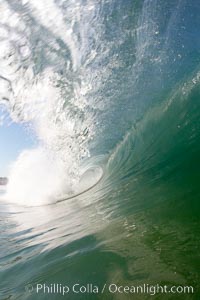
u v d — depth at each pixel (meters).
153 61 8.39
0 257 5.75
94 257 4.28
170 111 7.46
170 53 8.19
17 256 5.52
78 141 10.31
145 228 4.60
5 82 9.07
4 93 9.21
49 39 8.72
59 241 5.51
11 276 4.66
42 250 5.35
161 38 8.48
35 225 7.71
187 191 5.20
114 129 9.34
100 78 9.20
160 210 5.03
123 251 4.14
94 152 10.02
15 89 9.29
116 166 8.61
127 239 4.47
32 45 8.77
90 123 9.80
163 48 8.34
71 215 7.34
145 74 8.53
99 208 6.82
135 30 8.71
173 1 8.82
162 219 4.69
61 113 10.00
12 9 8.25
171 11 8.73
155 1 8.82
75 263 4.30
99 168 9.59
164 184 6.01
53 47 8.83
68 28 8.72
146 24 8.71
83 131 10.06
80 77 9.32
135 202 5.94
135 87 8.72
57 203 9.87
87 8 8.61
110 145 9.48
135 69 8.71
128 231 4.75
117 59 8.95
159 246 3.93
